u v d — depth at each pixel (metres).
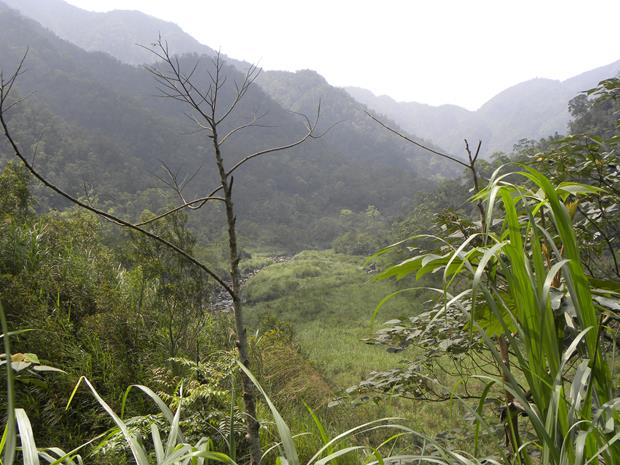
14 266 4.25
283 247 83.00
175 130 109.38
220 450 2.73
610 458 0.88
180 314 4.57
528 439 1.84
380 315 19.50
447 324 2.23
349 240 63.06
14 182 5.83
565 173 2.39
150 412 3.24
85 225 6.44
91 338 3.82
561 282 1.28
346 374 10.42
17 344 3.35
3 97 1.19
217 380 2.83
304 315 22.23
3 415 2.89
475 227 2.12
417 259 1.21
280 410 4.70
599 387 0.96
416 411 5.76
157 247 4.60
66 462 0.88
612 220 2.30
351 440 4.09
